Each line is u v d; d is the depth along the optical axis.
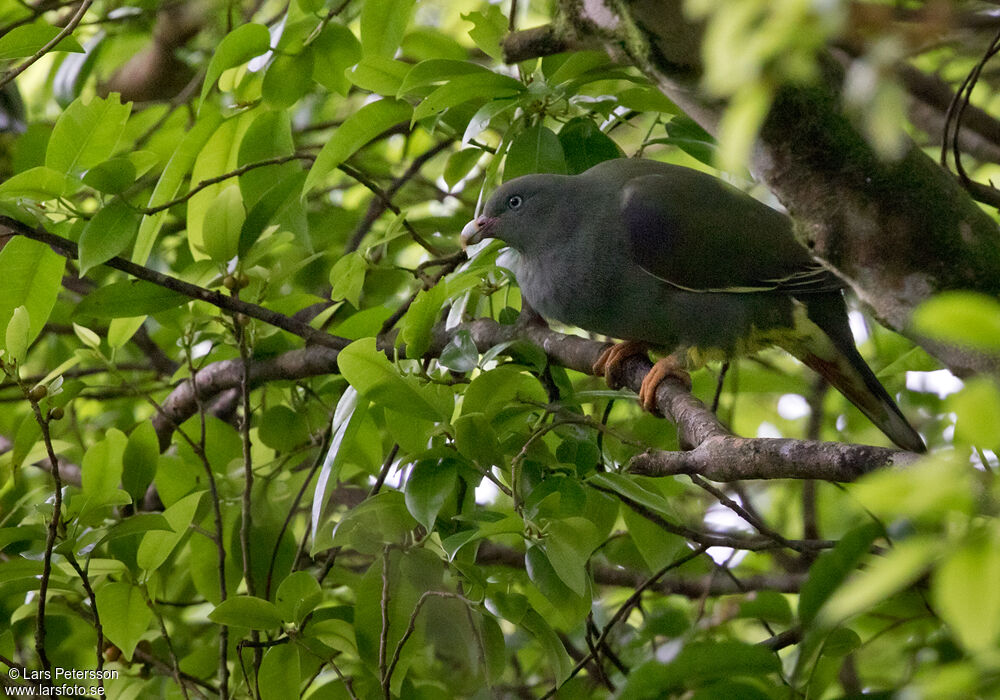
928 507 2.72
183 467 8.54
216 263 7.77
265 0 11.52
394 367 6.48
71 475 10.26
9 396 10.53
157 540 7.26
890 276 4.86
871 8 2.91
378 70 7.99
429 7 12.84
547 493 6.49
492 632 6.76
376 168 11.43
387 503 6.69
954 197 4.80
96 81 12.38
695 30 4.92
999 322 2.65
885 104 2.67
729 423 9.91
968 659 3.74
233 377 9.38
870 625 6.08
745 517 6.91
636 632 7.37
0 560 8.52
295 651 6.90
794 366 12.04
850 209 4.86
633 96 8.05
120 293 7.59
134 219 7.46
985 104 10.81
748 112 2.95
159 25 11.72
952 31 3.05
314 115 12.48
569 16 5.71
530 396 7.45
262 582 8.31
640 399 8.09
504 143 8.06
